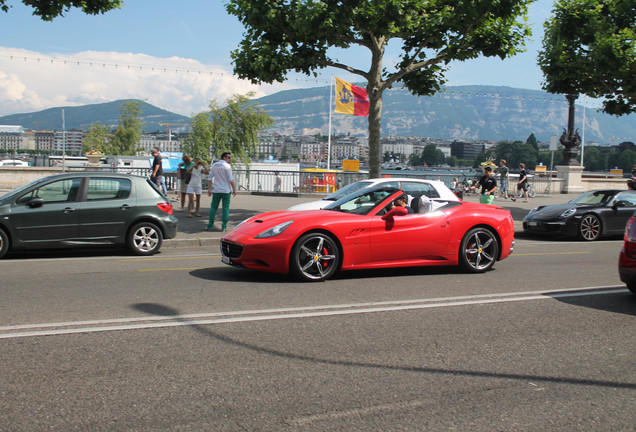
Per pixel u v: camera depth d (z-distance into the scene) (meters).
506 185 27.50
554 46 18.91
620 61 17.11
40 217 9.41
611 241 13.74
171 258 9.76
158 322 5.16
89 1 13.23
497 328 5.18
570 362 4.27
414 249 7.91
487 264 8.47
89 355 4.19
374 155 15.31
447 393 3.61
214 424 3.10
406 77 16.70
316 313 5.60
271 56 14.16
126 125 60.53
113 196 10.00
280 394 3.53
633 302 6.42
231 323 5.18
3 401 3.34
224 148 51.78
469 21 14.07
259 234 7.38
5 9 12.97
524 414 3.32
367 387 3.68
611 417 3.31
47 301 5.98
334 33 13.82
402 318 5.48
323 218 7.50
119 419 3.13
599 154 161.62
